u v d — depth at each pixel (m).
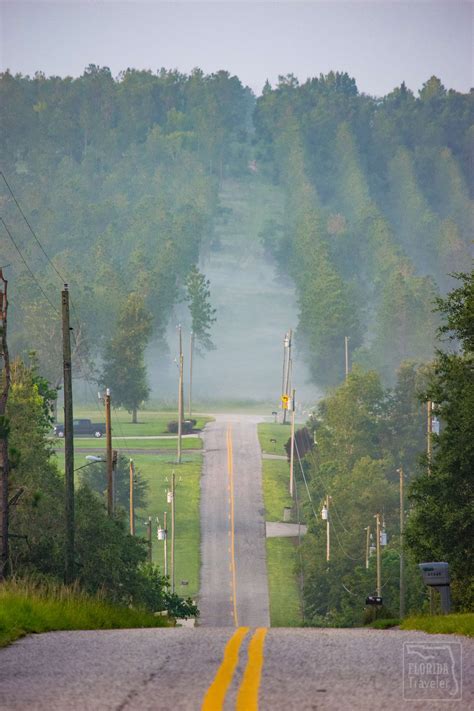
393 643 57.72
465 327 165.75
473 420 156.62
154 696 39.41
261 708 37.12
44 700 38.88
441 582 98.62
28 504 192.75
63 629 75.56
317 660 49.50
